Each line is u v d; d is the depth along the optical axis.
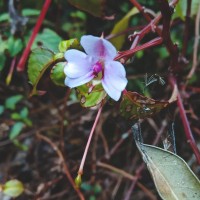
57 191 0.32
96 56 0.18
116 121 0.32
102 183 0.32
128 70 0.33
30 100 0.35
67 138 0.33
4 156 0.34
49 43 0.28
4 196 0.31
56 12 0.34
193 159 0.31
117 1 0.33
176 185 0.20
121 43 0.27
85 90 0.19
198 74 0.31
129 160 0.32
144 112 0.20
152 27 0.22
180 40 0.31
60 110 0.32
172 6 0.22
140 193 0.31
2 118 0.34
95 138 0.33
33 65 0.21
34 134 0.34
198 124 0.30
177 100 0.23
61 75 0.20
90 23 0.33
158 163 0.20
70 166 0.32
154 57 0.33
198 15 0.28
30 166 0.33
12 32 0.29
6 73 0.34
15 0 0.29
